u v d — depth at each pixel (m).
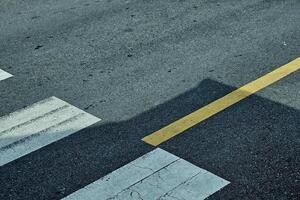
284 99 6.33
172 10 8.76
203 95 6.45
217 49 7.48
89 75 6.97
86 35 8.04
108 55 7.43
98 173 5.27
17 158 5.49
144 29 8.14
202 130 5.84
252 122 5.94
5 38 8.05
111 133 5.83
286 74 6.84
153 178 5.16
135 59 7.31
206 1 9.05
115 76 6.92
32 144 5.68
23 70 7.16
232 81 6.73
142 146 5.62
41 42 7.89
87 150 5.59
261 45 7.56
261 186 5.04
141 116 6.10
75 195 5.00
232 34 7.88
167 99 6.40
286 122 5.93
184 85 6.67
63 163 5.42
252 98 6.37
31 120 6.08
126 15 8.64
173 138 5.73
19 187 5.15
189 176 5.17
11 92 6.66
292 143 5.60
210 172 5.22
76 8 9.01
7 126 5.98
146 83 6.74
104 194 4.99
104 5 9.09
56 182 5.18
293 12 8.52
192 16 8.51
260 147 5.55
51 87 6.75
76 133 5.84
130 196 4.95
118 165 5.36
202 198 4.91
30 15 8.81
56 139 5.75
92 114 6.16
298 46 7.51
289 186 5.04
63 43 7.82
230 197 4.92
